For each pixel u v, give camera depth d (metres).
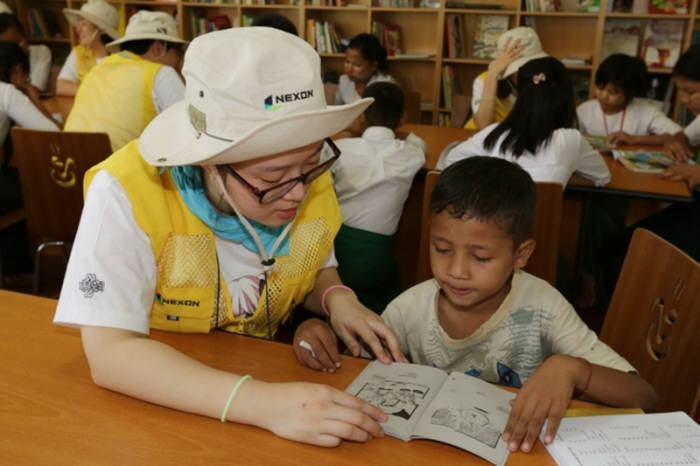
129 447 0.80
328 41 5.19
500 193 1.09
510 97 3.35
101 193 0.93
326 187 1.19
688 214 2.67
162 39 2.92
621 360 1.12
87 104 2.66
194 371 0.87
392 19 5.23
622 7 4.63
